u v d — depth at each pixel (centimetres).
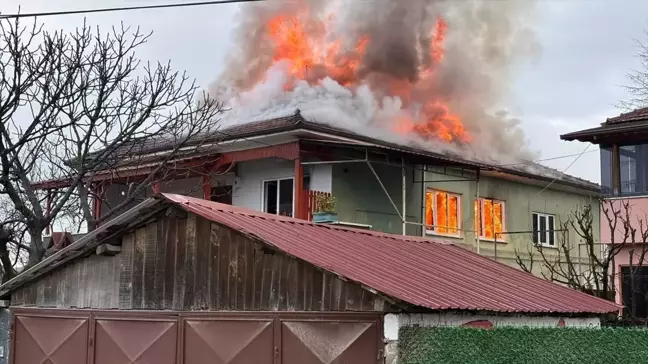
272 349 951
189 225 1074
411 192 2403
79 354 1155
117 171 2094
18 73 1658
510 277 1310
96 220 1772
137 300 1116
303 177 2238
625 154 2083
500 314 999
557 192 3067
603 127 2108
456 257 1361
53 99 1683
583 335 988
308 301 933
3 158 1608
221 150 2259
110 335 1121
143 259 1119
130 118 1831
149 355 1071
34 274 1238
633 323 1661
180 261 1075
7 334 1379
